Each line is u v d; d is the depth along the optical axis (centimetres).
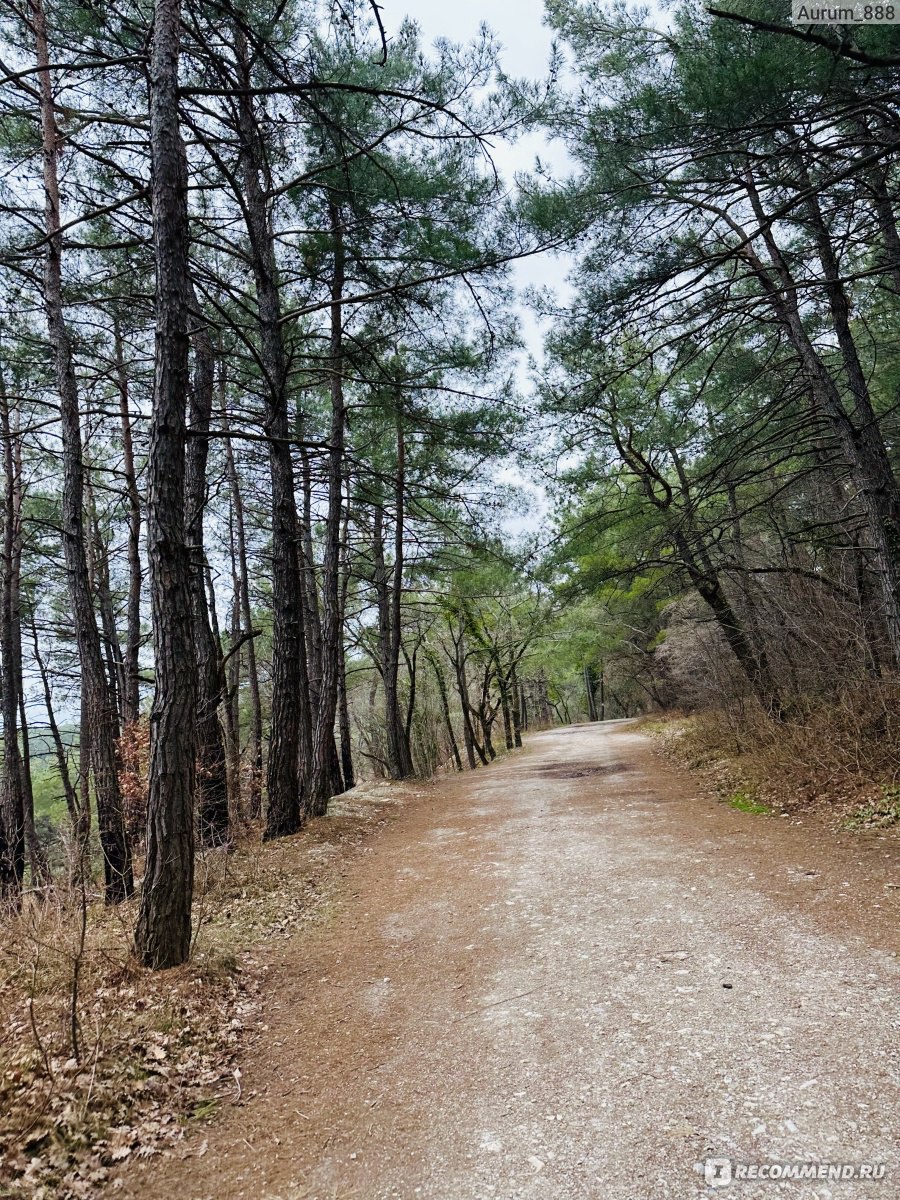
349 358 1130
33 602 1745
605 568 1388
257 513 1839
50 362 1074
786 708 1135
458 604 2267
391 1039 406
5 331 1022
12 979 485
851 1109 282
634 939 504
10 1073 346
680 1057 340
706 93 587
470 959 514
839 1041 333
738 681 1393
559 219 781
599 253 809
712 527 1067
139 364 1339
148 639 1550
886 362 1157
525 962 493
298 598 1049
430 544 1730
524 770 1845
